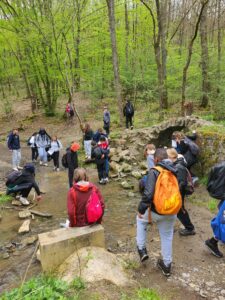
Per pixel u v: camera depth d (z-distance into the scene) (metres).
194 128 9.66
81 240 4.34
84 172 4.66
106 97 23.84
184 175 4.95
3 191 9.13
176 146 7.81
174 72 18.39
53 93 21.98
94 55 21.11
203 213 6.41
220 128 8.53
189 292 3.87
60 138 17.78
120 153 11.27
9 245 5.71
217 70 15.15
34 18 18.55
